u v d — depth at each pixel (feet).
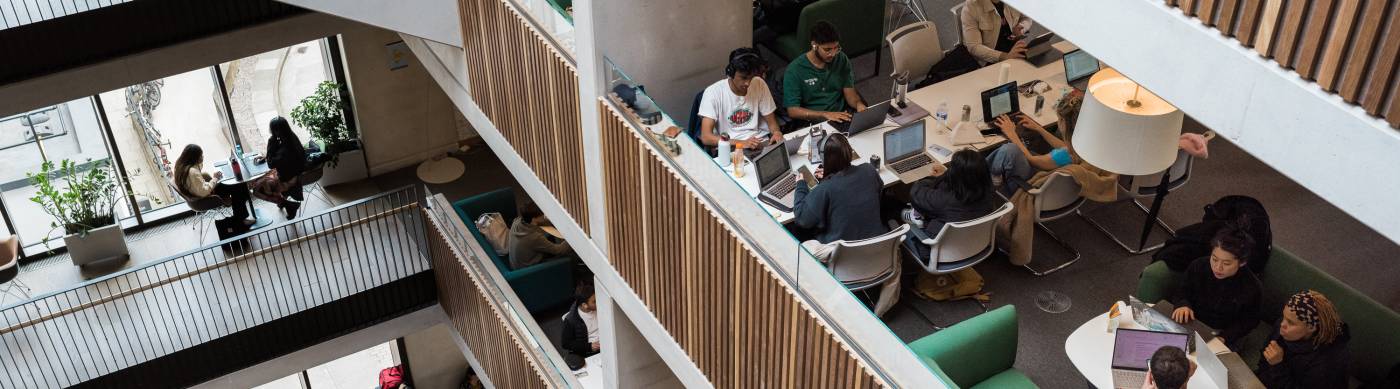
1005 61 31.40
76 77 30.81
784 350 20.03
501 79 26.27
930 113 29.35
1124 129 23.00
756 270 19.56
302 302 37.68
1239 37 10.78
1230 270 21.18
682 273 22.53
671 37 23.13
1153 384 20.03
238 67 42.70
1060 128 28.17
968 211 23.97
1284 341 20.58
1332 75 10.03
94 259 41.47
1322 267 25.91
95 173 40.22
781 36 35.01
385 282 38.88
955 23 37.06
